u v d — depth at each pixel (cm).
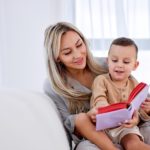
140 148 104
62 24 118
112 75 119
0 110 90
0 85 215
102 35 205
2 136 80
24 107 99
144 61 209
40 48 208
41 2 204
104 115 97
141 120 123
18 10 205
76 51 115
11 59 211
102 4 203
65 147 98
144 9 204
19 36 208
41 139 88
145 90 108
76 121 108
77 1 206
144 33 206
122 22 204
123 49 117
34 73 212
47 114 105
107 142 104
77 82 123
